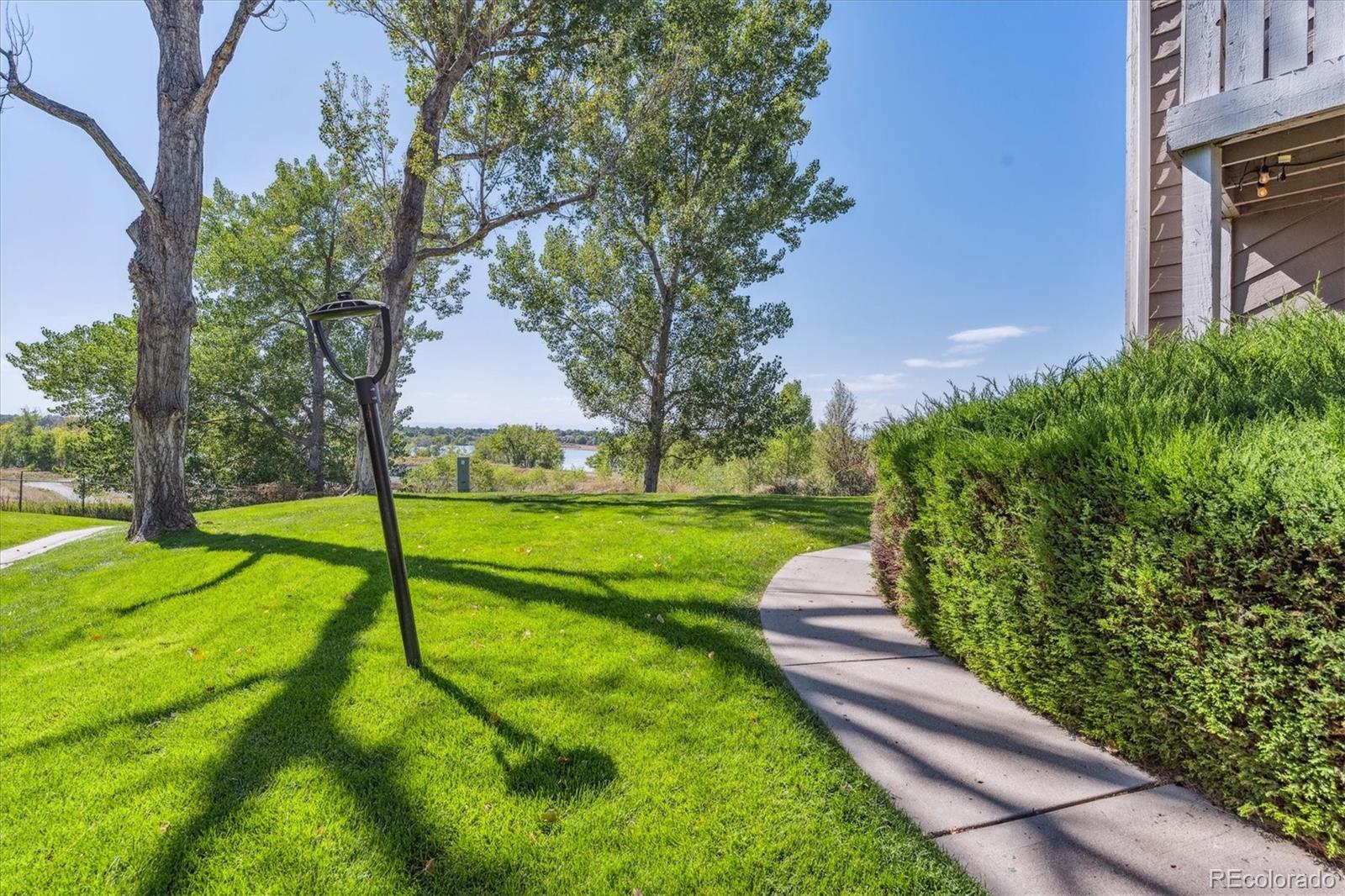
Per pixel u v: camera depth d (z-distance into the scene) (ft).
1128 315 16.80
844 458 70.69
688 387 54.65
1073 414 8.99
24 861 5.98
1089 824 6.03
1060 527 7.79
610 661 10.71
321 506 34.68
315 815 6.57
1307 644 5.23
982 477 9.36
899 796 6.62
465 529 24.80
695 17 43.62
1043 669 8.32
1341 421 5.77
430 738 8.18
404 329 38.68
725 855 5.81
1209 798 6.37
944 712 8.68
